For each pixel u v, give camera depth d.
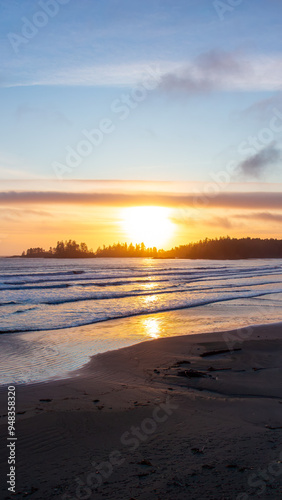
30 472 4.82
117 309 25.92
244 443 5.76
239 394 8.84
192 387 9.46
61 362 12.30
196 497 4.23
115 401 8.04
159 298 32.97
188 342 15.43
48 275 70.38
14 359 12.54
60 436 5.98
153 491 4.36
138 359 12.78
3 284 48.78
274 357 12.96
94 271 90.38
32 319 21.45
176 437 6.00
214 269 104.81
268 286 46.28
